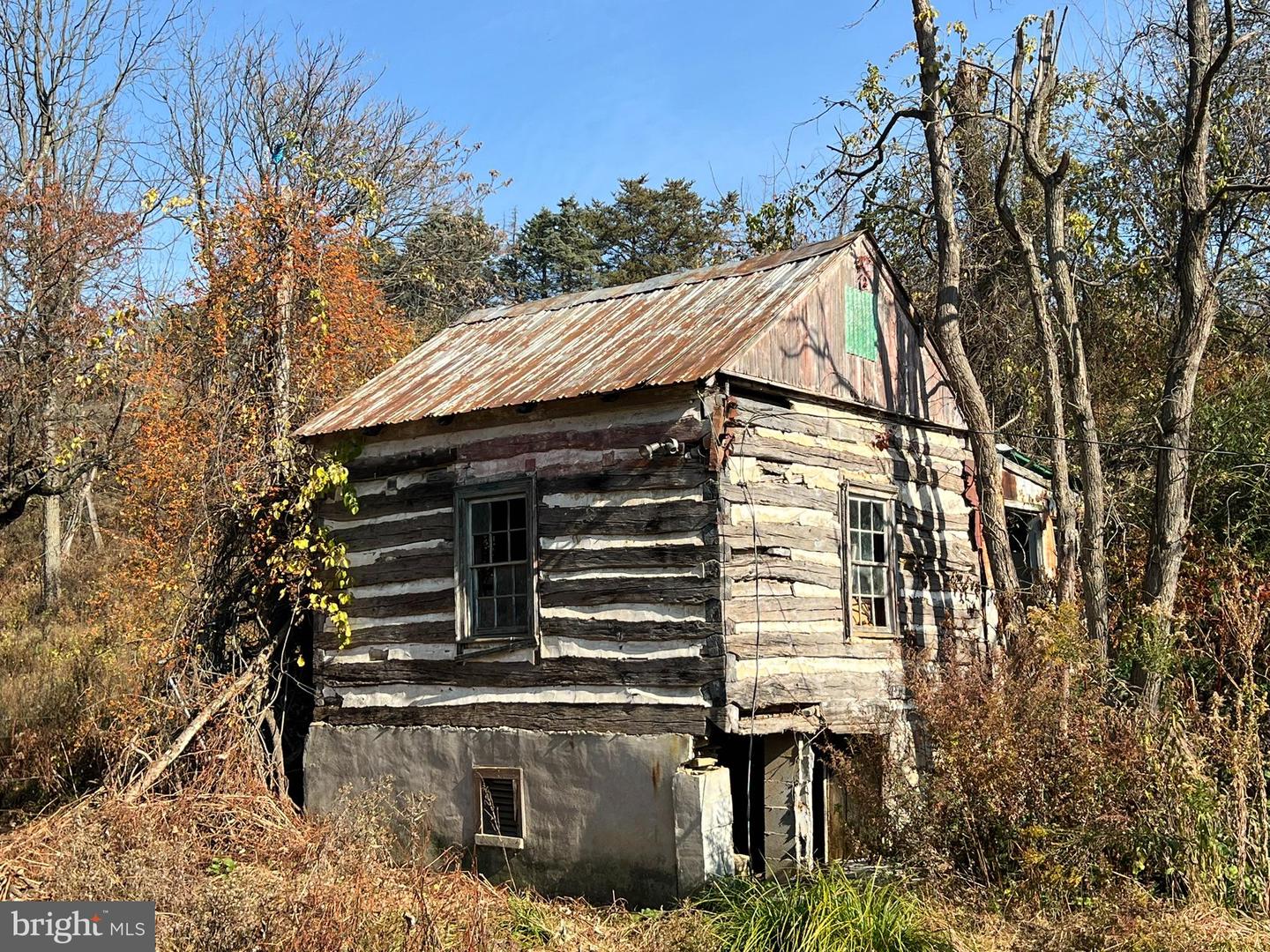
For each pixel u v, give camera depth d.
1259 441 14.81
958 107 14.77
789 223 17.91
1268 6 15.74
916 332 14.22
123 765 12.30
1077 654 11.13
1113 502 14.91
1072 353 13.54
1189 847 9.12
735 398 10.93
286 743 13.77
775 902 8.74
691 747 10.29
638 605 10.79
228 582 13.87
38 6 25.52
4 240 17.70
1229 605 11.09
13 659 19.30
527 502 11.61
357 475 12.96
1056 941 8.37
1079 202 20.14
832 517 12.05
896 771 10.85
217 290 16.33
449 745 11.86
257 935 8.06
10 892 9.37
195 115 32.34
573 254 43.44
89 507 28.22
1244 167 16.91
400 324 23.88
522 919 9.33
